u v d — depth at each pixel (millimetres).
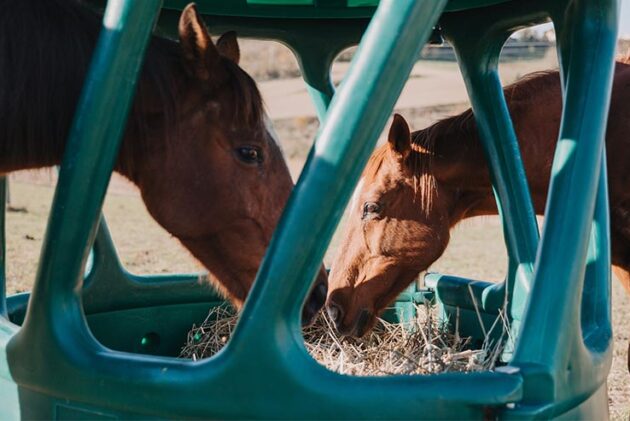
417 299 3426
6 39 1919
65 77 1950
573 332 1548
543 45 14008
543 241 1593
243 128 2123
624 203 3211
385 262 3281
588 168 1633
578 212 1592
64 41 1956
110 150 1569
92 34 2010
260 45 24484
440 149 3260
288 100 19031
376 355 2721
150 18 1580
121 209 11164
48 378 1573
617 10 1812
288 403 1397
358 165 1400
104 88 1547
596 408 1743
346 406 1394
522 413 1424
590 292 1925
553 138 3242
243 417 1406
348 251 3314
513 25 2600
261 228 2182
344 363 2422
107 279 2984
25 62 1923
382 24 1384
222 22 3254
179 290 3225
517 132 3230
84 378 1517
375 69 1376
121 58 1554
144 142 2070
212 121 2117
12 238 8258
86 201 1559
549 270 1548
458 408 1413
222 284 2262
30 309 1599
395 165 3275
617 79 3260
